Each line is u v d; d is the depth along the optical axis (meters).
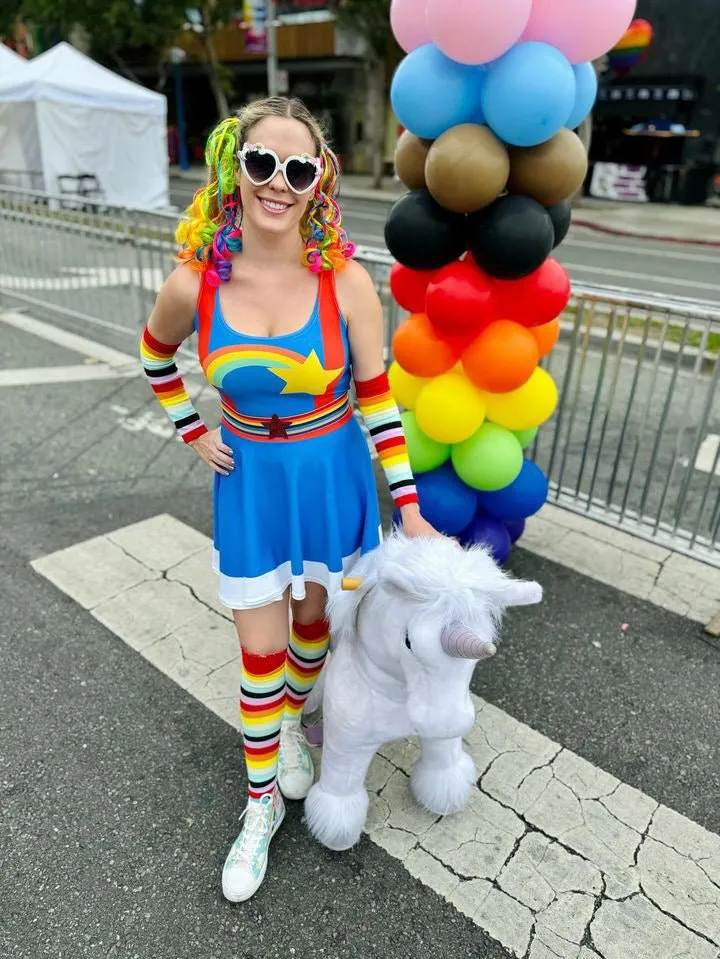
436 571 1.60
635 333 7.15
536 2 2.30
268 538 1.88
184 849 2.14
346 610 1.86
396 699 1.85
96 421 5.00
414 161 2.65
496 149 2.37
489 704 2.70
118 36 20.39
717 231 15.82
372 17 18.86
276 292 1.70
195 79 31.42
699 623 3.18
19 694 2.68
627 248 13.55
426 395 2.87
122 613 3.12
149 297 6.26
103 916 1.96
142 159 16.03
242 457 1.83
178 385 1.96
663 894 2.04
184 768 2.40
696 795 2.36
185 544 3.63
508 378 2.70
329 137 1.76
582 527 3.91
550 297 2.64
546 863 2.12
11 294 7.82
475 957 1.88
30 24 26.30
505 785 2.37
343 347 1.77
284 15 26.72
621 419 5.35
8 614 3.10
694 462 3.43
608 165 21.78
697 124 21.53
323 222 1.69
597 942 1.91
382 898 2.01
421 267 2.69
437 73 2.41
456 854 2.13
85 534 3.70
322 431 1.83
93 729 2.54
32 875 2.05
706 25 20.48
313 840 2.17
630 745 2.55
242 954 1.88
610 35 2.37
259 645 1.94
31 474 4.27
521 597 1.63
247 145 1.57
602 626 3.14
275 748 2.05
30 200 7.39
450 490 3.07
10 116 14.62
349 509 1.92
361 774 2.04
